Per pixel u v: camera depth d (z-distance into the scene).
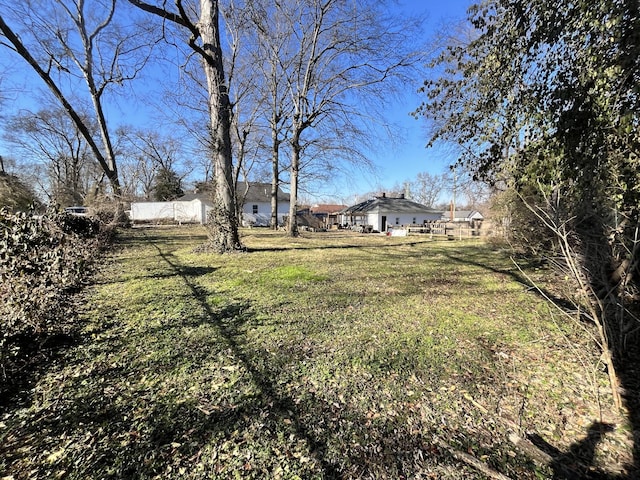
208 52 8.84
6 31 10.69
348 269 7.62
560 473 1.78
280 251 10.96
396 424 2.13
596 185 2.48
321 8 13.88
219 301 4.77
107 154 17.81
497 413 2.29
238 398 2.37
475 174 3.93
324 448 1.90
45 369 2.75
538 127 2.81
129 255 9.43
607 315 3.17
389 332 3.71
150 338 3.40
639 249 3.00
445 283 6.29
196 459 1.80
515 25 3.11
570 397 2.50
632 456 1.91
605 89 2.22
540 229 6.01
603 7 2.16
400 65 13.45
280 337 3.50
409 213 36.88
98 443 1.91
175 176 42.16
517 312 4.49
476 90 3.70
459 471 1.76
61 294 4.45
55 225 5.62
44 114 28.94
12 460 1.77
